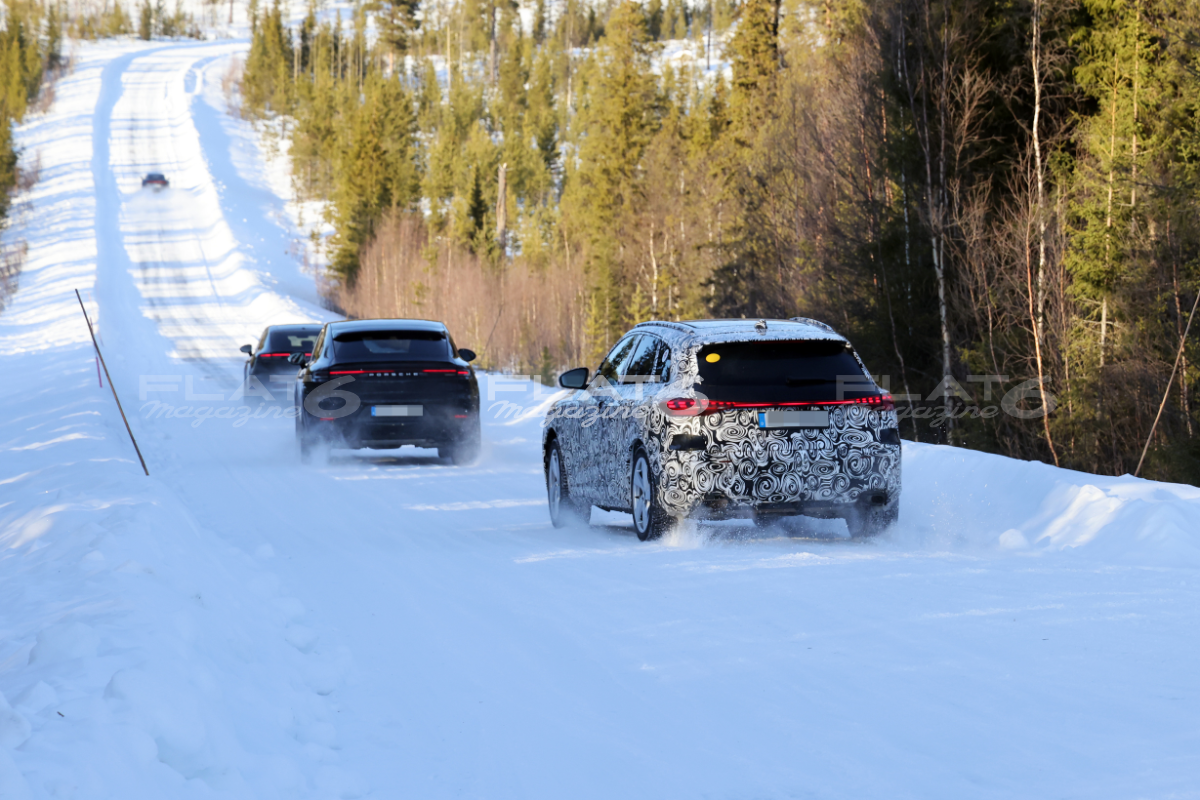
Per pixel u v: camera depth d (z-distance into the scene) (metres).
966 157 107.31
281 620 23.33
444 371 56.25
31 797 10.33
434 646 21.98
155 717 12.95
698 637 21.80
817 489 31.44
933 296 108.06
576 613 24.25
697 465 31.11
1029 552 29.80
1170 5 96.38
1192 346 84.94
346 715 17.75
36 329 191.25
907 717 16.64
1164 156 94.75
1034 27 101.25
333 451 65.31
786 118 142.38
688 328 33.62
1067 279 94.69
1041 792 13.59
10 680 14.86
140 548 24.47
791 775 14.54
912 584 25.70
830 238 117.25
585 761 15.35
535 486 49.12
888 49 110.69
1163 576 25.66
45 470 45.03
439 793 14.24
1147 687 17.59
